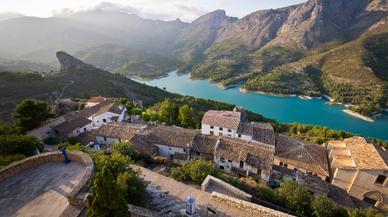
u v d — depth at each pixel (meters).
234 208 19.59
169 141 45.25
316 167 47.12
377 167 38.00
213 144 44.78
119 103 72.69
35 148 30.72
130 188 18.30
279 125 90.56
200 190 22.77
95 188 11.72
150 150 43.09
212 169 27.94
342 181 41.50
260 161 39.56
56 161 20.39
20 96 89.31
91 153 25.89
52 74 136.50
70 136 51.00
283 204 26.22
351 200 37.22
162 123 64.38
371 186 39.19
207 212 19.16
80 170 18.95
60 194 16.44
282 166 50.22
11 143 28.88
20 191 16.91
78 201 14.73
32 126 48.50
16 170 18.77
